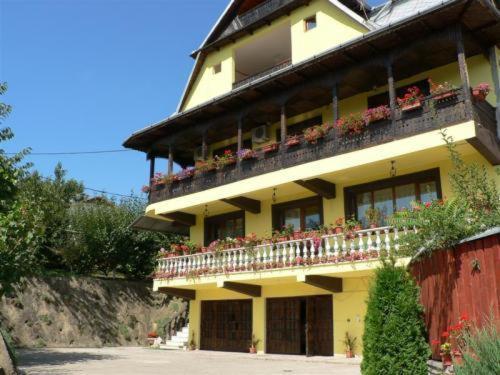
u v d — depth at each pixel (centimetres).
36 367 1366
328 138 1639
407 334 755
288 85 1777
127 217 2959
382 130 1502
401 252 980
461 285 781
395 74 1677
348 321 1638
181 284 2019
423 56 1558
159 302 2900
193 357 1756
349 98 1856
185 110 2184
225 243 1897
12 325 2225
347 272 1510
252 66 2398
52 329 2359
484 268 726
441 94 1381
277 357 1702
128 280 2902
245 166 1889
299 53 1969
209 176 2022
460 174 1070
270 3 2119
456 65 1603
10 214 1139
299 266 1617
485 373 499
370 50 1548
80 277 2639
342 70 1642
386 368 748
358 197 1728
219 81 2269
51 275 2509
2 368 989
